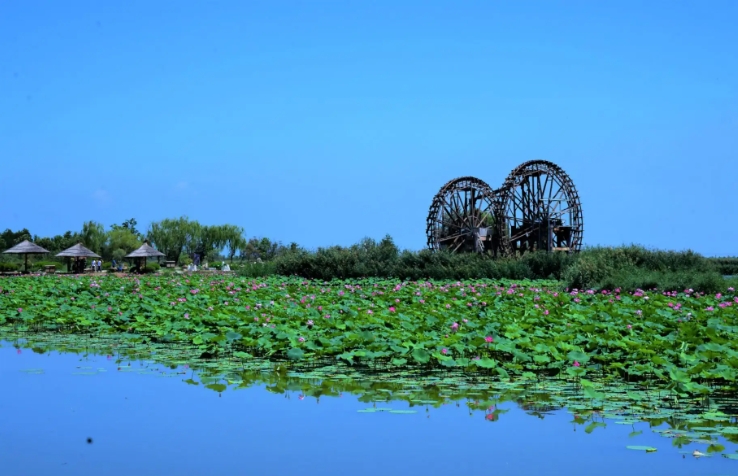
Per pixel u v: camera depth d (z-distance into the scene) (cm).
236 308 1805
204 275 4394
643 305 1839
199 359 1384
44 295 2500
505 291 2327
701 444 822
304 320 1648
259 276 3891
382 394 1079
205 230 8575
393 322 1572
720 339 1231
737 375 1013
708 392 986
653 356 1088
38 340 1653
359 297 2309
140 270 5534
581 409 977
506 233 4728
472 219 4903
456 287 2544
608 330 1348
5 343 1608
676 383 1034
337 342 1359
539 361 1184
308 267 3819
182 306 1933
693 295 2322
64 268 6519
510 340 1325
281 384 1158
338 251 3900
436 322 1582
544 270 3612
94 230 7975
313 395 1080
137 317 1789
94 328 1855
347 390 1109
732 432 856
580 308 1786
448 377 1192
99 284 2947
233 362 1348
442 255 3775
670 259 3020
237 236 8694
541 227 4828
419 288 2538
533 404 1009
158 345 1568
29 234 8731
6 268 5606
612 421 918
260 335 1462
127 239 8181
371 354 1259
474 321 1559
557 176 4794
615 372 1180
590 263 2753
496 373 1223
